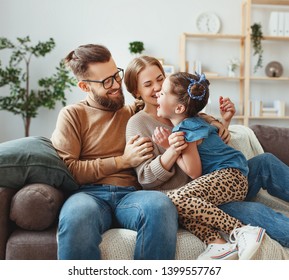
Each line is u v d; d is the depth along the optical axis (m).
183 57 5.29
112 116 1.96
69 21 5.25
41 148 1.75
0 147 1.71
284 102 5.60
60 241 1.40
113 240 1.51
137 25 5.41
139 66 1.93
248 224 1.55
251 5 5.64
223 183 1.67
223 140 1.96
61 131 1.86
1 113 5.16
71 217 1.41
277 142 2.41
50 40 5.19
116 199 1.71
